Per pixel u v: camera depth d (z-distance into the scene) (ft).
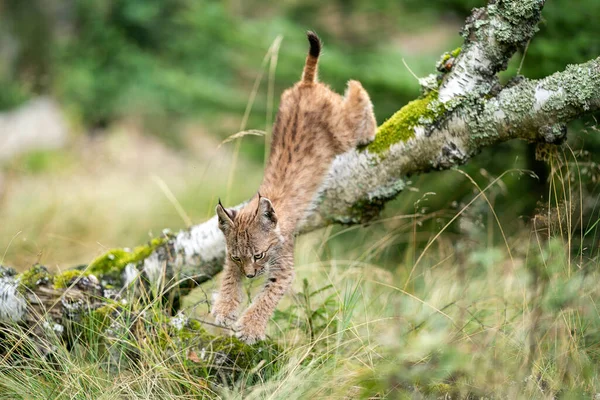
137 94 87.15
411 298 32.14
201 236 33.24
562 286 27.35
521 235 35.29
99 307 31.01
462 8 49.70
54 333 29.27
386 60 50.24
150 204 60.49
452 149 31.37
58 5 94.94
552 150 31.53
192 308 33.37
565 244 30.30
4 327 30.27
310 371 27.81
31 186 62.90
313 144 33.47
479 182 47.06
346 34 60.70
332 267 36.17
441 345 26.58
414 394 25.02
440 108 31.09
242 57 58.13
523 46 30.42
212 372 29.40
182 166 77.20
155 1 93.91
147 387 27.30
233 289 31.83
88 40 93.76
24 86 88.63
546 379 26.16
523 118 30.12
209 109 59.47
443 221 43.24
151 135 87.25
